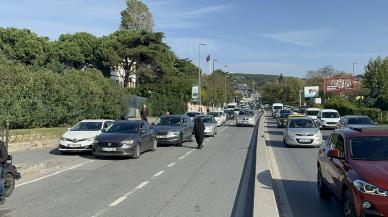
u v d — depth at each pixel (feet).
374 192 23.54
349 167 26.53
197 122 75.77
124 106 132.05
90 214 29.40
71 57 198.18
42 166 51.57
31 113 85.76
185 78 258.57
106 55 195.83
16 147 71.20
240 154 66.85
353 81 286.66
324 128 134.92
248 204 32.65
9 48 182.80
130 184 40.78
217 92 362.33
